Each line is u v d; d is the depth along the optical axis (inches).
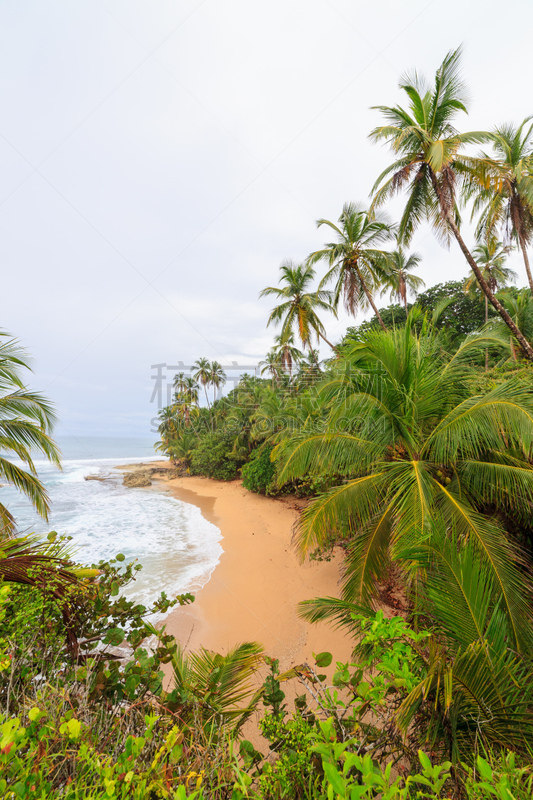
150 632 87.7
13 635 57.3
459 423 187.9
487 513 214.5
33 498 256.8
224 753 54.3
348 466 218.8
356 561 196.1
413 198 406.9
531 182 361.1
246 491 835.4
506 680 79.0
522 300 472.1
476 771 59.6
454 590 100.3
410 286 766.5
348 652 230.4
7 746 31.4
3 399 239.1
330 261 561.3
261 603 305.7
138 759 48.2
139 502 818.2
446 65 339.0
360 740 68.4
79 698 55.3
